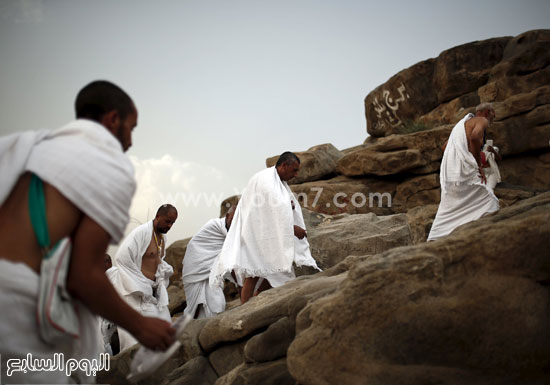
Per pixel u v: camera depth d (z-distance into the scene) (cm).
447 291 204
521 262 206
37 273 153
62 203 155
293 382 268
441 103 1191
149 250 589
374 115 1355
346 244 621
